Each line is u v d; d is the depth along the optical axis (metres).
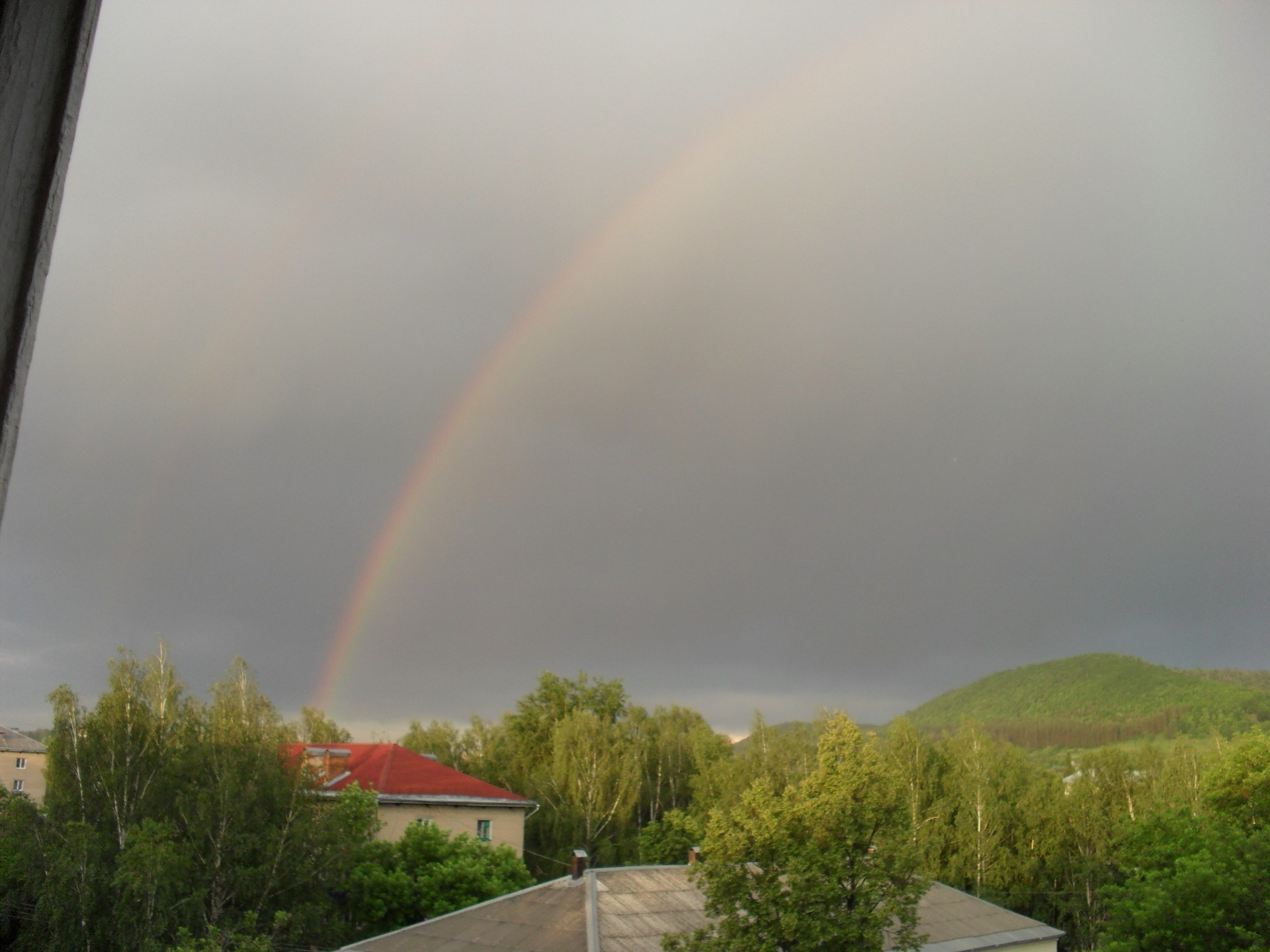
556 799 51.59
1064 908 49.38
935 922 27.91
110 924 29.28
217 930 27.98
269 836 31.17
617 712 72.38
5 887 30.75
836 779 19.34
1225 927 23.28
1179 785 52.03
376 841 36.12
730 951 17.94
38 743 83.12
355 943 23.95
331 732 74.50
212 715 34.00
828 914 18.17
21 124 1.43
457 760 79.00
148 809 31.64
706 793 56.16
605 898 23.41
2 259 1.41
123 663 34.44
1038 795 53.34
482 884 33.47
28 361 1.44
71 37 1.50
